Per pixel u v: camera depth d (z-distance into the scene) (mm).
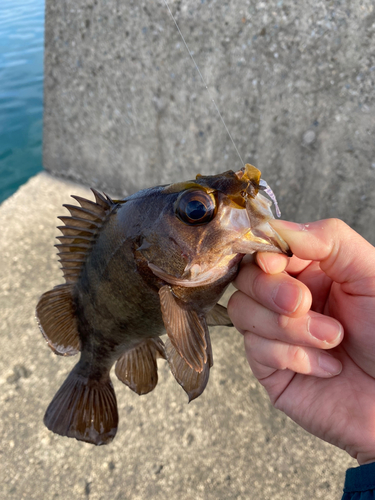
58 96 438
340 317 188
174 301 152
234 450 249
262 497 230
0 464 247
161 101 384
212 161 391
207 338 167
